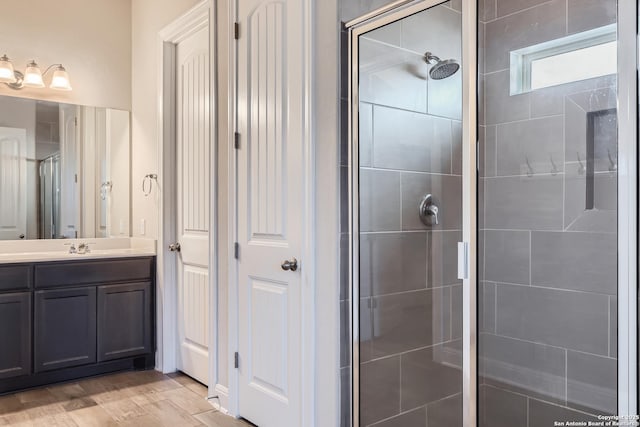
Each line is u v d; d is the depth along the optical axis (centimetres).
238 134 266
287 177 230
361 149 208
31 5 353
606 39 212
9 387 299
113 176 386
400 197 215
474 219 207
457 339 208
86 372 329
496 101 252
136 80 386
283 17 234
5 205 344
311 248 215
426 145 213
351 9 208
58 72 354
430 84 212
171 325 344
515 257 246
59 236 363
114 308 333
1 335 290
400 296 214
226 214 275
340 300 204
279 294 235
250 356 255
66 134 368
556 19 229
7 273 292
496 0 251
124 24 392
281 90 234
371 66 208
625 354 173
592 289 219
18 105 349
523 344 242
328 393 206
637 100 177
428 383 215
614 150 210
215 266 284
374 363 210
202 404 282
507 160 248
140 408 275
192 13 306
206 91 305
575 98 223
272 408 238
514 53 245
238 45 266
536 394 236
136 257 342
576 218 223
